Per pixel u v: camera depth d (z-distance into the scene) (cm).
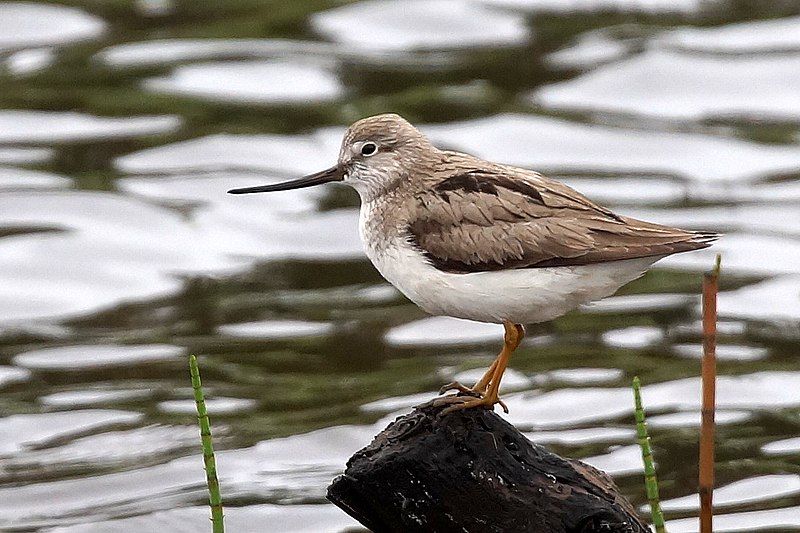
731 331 1580
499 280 1002
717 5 2373
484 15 2347
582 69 2180
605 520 941
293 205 1894
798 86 2122
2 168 1930
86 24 2322
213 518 872
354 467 976
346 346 1581
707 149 1977
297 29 2317
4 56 2220
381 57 2230
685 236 989
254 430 1409
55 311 1658
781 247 1745
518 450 967
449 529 964
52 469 1345
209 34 2298
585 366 1521
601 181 1898
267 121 2056
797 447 1349
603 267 994
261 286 1717
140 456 1370
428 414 988
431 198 1041
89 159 1969
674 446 1348
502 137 2002
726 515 1231
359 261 1780
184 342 1595
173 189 1902
